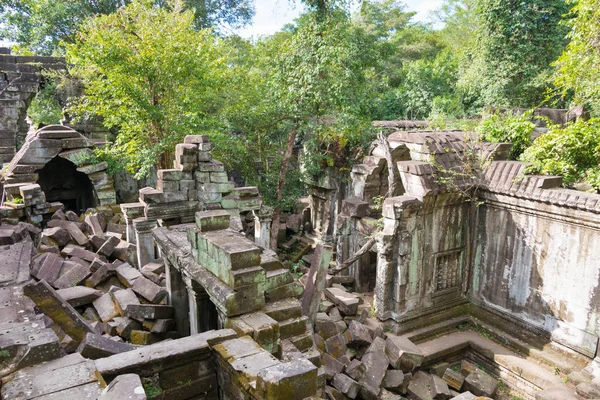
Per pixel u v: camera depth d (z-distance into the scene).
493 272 10.48
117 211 15.71
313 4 15.66
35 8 22.72
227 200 10.15
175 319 7.89
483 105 23.38
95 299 8.52
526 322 9.71
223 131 16.31
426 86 25.95
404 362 8.79
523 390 9.03
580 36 11.19
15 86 19.22
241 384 4.07
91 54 13.41
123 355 4.35
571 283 8.73
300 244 19.38
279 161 18.22
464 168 10.31
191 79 15.08
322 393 6.01
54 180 18.27
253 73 19.19
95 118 19.33
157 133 14.91
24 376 3.62
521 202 9.39
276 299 6.24
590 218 8.09
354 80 16.16
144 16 14.73
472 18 32.38
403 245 9.84
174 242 7.56
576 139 9.66
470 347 10.24
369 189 14.58
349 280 12.76
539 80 20.81
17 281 5.87
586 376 8.18
